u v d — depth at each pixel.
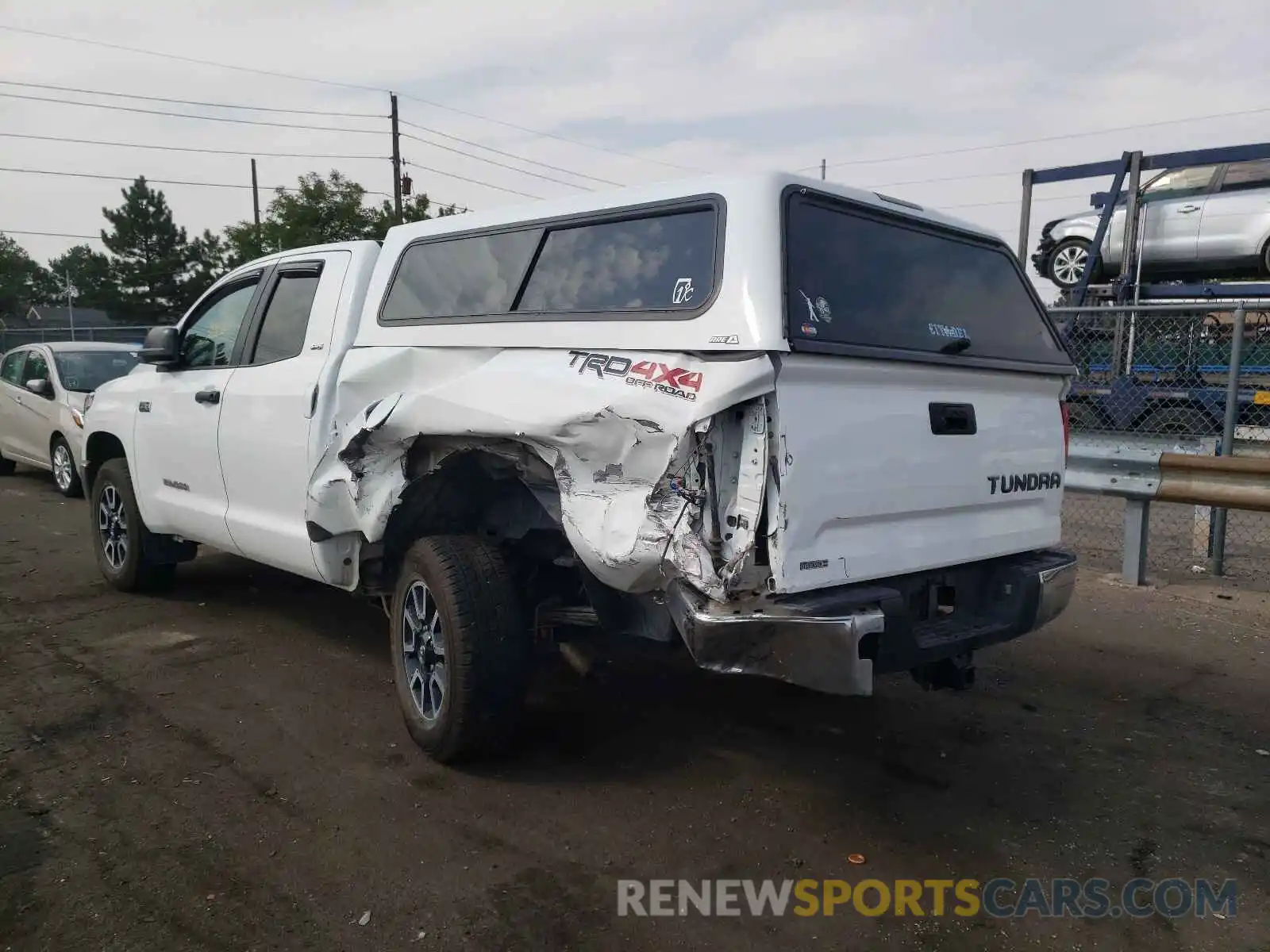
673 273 3.47
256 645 5.70
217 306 5.91
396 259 4.69
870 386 3.45
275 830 3.59
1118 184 12.15
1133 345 8.59
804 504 3.19
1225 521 7.30
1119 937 3.05
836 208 3.64
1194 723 4.77
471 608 3.87
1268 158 11.04
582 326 3.62
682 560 3.12
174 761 4.16
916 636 3.63
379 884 3.24
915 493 3.62
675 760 4.24
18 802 3.79
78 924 3.01
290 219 27.19
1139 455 6.79
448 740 3.97
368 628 6.07
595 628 3.97
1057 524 4.49
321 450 4.57
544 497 3.85
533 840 3.54
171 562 6.62
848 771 4.17
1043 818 3.80
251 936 2.96
